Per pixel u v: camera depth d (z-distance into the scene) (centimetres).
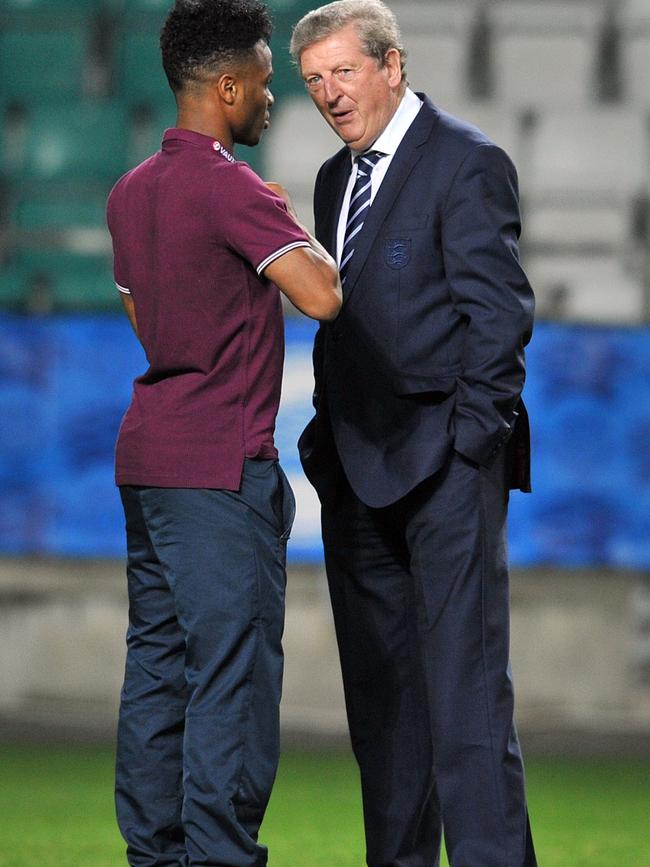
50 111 3553
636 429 2897
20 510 2930
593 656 2958
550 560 2902
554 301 3338
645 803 1914
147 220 930
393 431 985
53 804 1816
